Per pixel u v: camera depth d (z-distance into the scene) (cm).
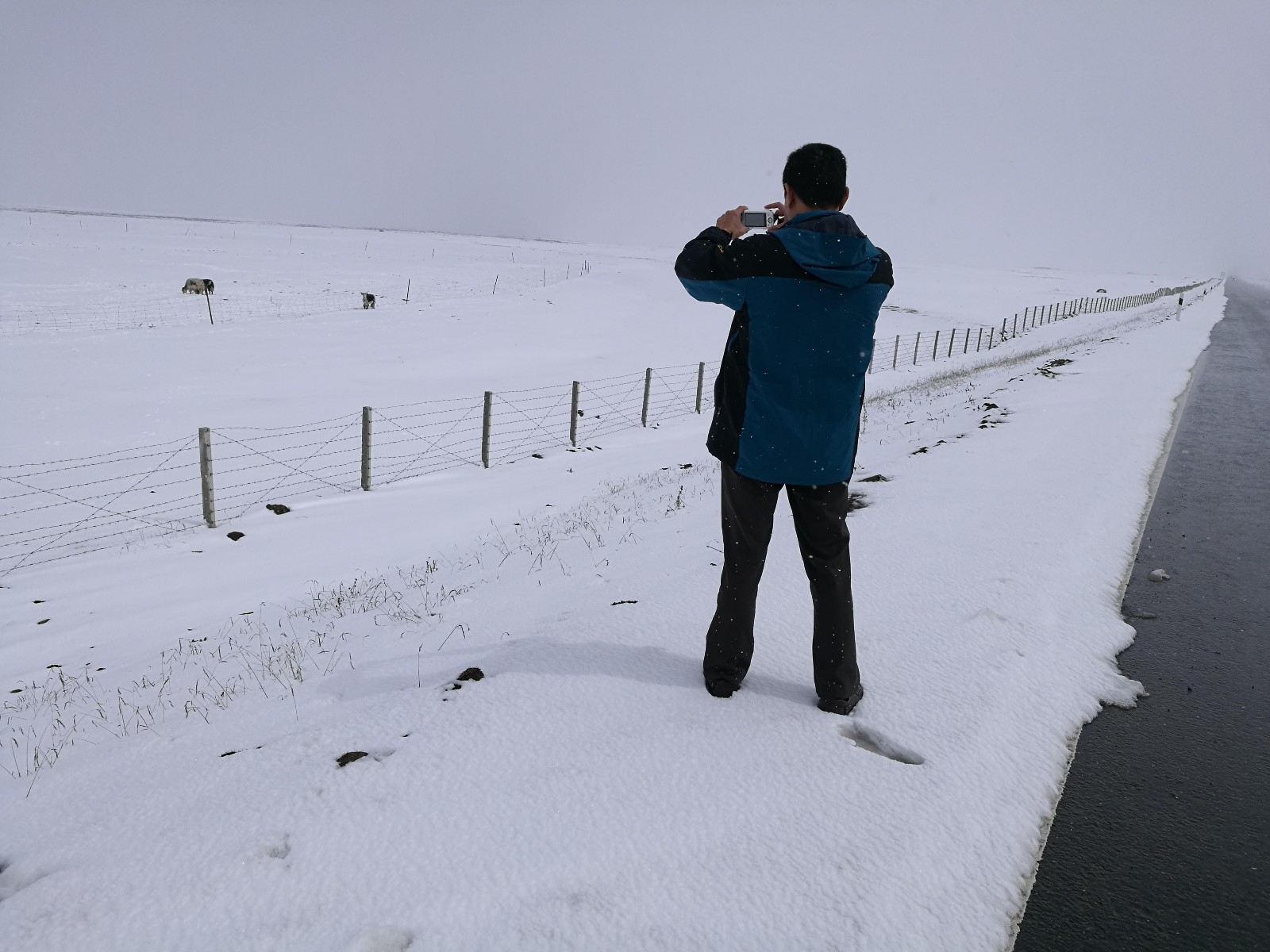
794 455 261
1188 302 6072
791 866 211
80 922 193
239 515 1078
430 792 243
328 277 5616
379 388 2119
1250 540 573
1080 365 1789
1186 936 205
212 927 191
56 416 1634
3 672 579
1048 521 570
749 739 273
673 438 1661
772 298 251
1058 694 329
